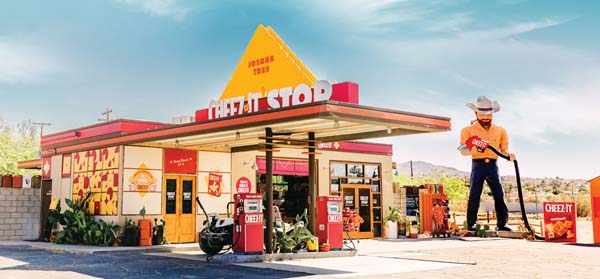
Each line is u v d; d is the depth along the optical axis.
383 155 25.95
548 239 22.95
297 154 23.03
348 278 10.92
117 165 18.73
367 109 12.78
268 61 17.09
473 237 25.34
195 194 20.19
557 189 99.38
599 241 21.30
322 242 15.82
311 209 16.06
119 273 11.76
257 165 22.06
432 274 11.59
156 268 12.68
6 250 17.92
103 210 19.19
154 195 19.25
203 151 20.53
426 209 26.14
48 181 23.25
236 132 16.22
